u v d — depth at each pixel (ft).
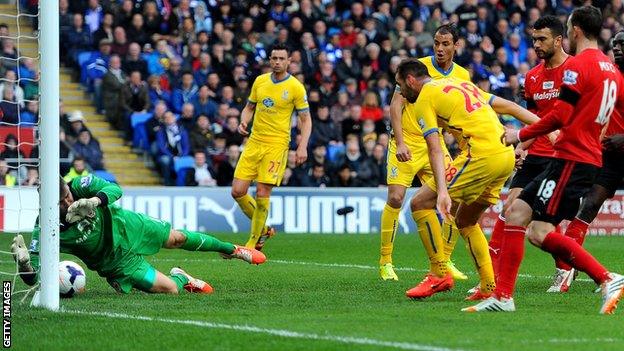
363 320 71.26
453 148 189.88
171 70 197.77
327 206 184.24
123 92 195.83
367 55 212.23
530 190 76.18
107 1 207.72
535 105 95.55
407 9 224.94
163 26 207.31
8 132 170.91
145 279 86.38
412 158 103.71
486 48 220.23
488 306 76.33
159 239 88.02
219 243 93.66
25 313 74.59
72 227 83.15
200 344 61.82
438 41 96.27
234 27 211.00
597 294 90.12
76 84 204.74
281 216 182.19
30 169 170.30
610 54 234.38
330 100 202.69
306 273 110.01
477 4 230.89
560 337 63.93
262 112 125.49
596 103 73.56
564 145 74.64
